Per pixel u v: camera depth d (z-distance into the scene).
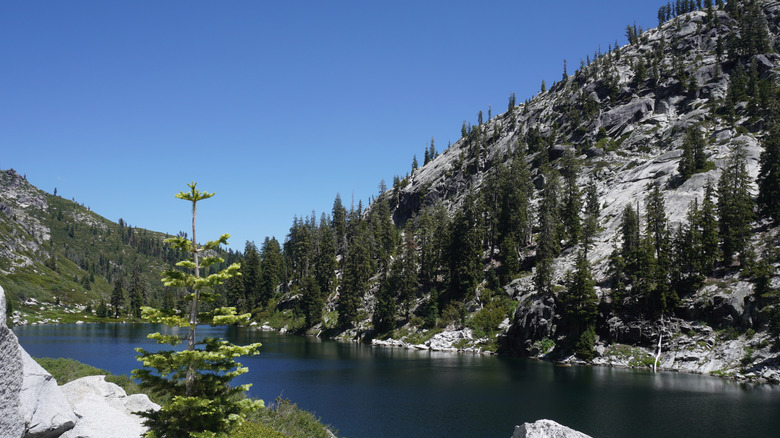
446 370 76.94
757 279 71.88
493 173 157.00
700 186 107.81
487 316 108.75
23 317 180.25
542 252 107.88
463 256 120.75
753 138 124.06
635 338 82.25
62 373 32.03
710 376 69.31
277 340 126.06
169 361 18.69
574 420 46.22
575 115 188.25
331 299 153.50
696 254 82.81
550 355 89.38
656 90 175.38
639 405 51.84
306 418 27.86
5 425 11.72
